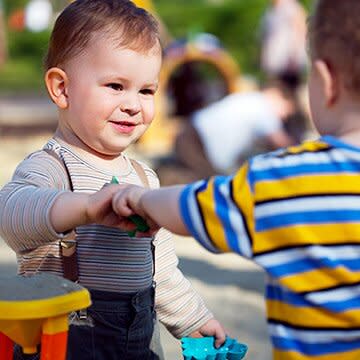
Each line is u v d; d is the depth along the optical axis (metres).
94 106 3.06
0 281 2.58
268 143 9.06
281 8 12.66
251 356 5.01
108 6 3.13
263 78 13.57
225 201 2.26
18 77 24.73
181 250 7.75
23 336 2.50
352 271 2.24
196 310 3.29
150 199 2.40
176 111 13.08
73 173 3.06
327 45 2.29
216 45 13.42
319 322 2.25
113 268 3.02
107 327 3.00
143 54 3.09
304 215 2.24
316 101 2.35
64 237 2.81
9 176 10.66
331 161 2.28
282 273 2.24
